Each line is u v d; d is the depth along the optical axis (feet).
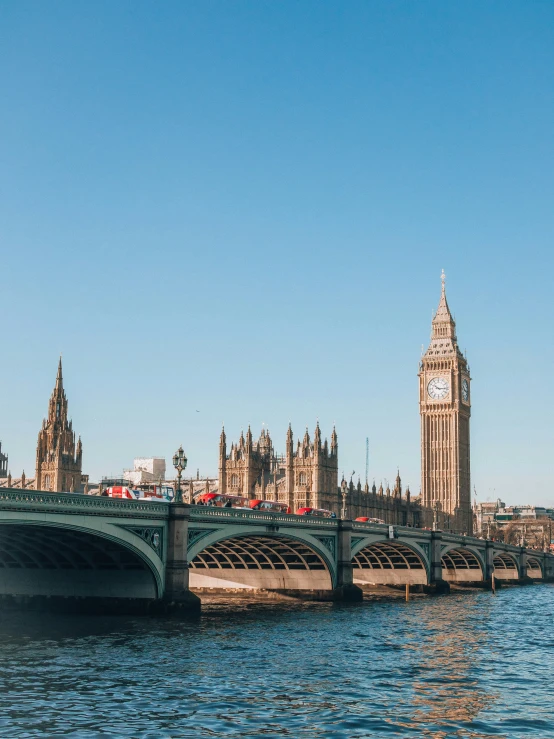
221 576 438.81
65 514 253.44
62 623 278.26
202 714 161.89
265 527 347.77
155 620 285.84
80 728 150.51
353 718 161.89
